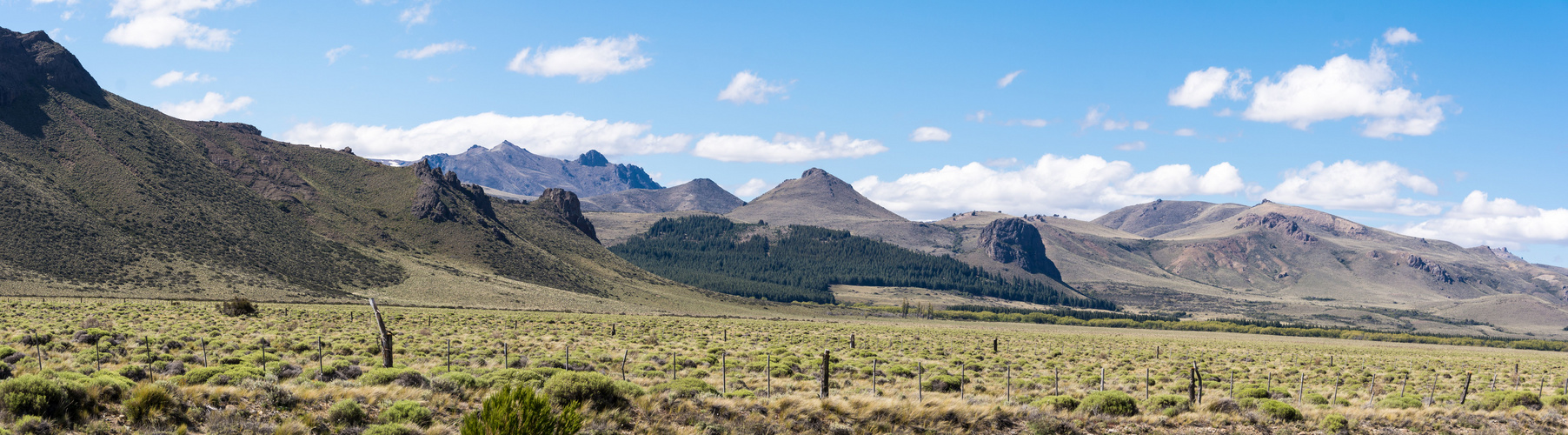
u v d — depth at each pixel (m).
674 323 108.38
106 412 18.69
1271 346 108.44
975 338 93.81
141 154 185.75
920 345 74.25
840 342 77.00
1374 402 35.66
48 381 17.83
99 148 180.38
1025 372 50.34
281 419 20.03
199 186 182.38
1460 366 69.88
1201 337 172.12
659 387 25.33
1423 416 29.42
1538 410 32.09
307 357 41.66
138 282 121.25
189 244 146.25
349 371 30.06
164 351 41.84
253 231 166.38
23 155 164.38
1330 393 43.16
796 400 24.84
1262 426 27.06
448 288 162.25
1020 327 185.38
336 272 157.62
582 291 199.38
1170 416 27.48
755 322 132.62
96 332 47.34
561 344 60.88
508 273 196.25
